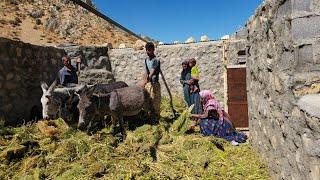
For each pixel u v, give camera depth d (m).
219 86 11.44
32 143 6.02
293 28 3.31
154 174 4.96
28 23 64.00
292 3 3.31
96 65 12.12
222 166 5.28
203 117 6.94
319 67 3.24
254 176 4.79
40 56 9.62
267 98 4.69
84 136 6.42
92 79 11.80
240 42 11.08
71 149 5.75
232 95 9.02
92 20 74.38
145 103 7.39
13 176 5.13
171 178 4.85
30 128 6.97
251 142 6.21
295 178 3.37
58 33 62.84
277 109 4.09
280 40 3.79
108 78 12.12
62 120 7.22
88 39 62.03
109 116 7.55
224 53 11.20
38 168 5.21
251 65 5.96
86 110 6.34
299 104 3.07
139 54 12.35
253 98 5.89
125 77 12.48
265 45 4.66
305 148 2.96
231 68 9.07
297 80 3.30
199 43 11.77
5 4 70.06
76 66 10.94
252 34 5.73
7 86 8.05
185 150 5.83
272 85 4.32
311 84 3.26
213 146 5.90
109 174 4.98
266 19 4.52
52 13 73.19
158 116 7.64
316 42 3.24
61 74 8.14
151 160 5.39
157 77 7.63
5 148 5.82
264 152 5.07
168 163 5.30
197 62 11.66
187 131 7.00
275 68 4.09
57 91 7.42
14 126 7.86
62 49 11.23
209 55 11.55
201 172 5.04
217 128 6.77
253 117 5.97
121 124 6.65
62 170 5.20
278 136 4.12
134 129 7.10
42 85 7.38
